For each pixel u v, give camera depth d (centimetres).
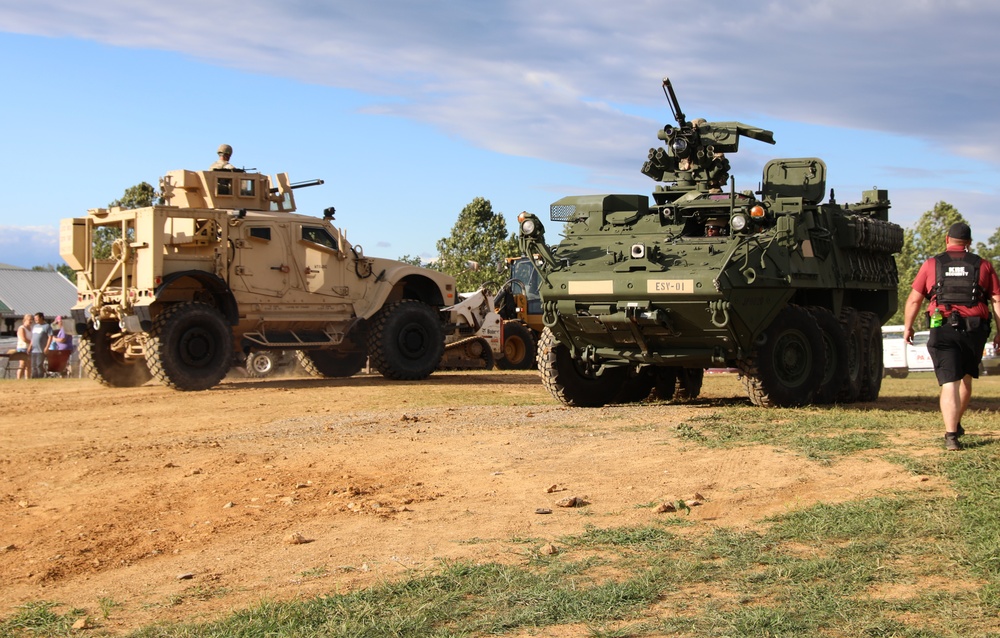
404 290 1980
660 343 1123
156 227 1612
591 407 1215
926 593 446
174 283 1694
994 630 402
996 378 2564
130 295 1650
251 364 2136
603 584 472
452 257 4669
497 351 2278
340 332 1841
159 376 1603
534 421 1050
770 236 1087
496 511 634
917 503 600
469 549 542
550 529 583
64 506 692
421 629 417
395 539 571
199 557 552
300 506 668
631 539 550
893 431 879
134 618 452
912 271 5050
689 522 590
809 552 517
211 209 1697
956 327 762
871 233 1307
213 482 758
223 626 426
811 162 1287
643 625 418
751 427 921
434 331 1908
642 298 1059
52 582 517
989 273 767
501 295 2288
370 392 1552
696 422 974
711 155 1249
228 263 1719
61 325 2359
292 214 1809
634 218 1199
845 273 1269
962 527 543
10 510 687
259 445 950
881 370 1360
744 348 1096
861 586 459
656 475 724
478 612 439
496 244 4647
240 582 502
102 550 575
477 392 1533
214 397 1496
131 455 903
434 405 1314
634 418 1043
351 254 1845
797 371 1137
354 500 682
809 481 685
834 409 1096
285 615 435
